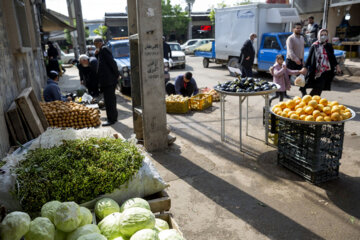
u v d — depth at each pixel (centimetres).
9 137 377
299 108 389
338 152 385
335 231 297
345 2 1352
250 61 1024
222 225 313
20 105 374
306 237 290
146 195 245
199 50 1716
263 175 416
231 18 1347
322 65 651
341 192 364
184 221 322
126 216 189
